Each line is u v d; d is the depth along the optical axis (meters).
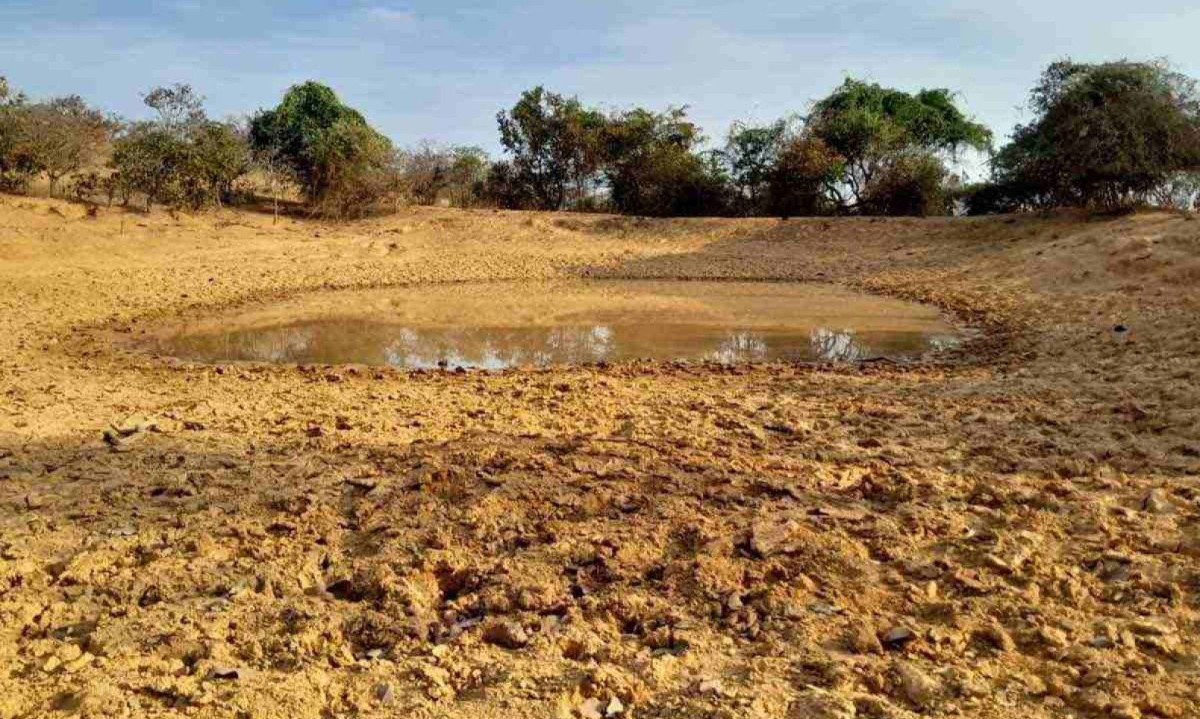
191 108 26.56
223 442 7.26
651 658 3.93
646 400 8.91
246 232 24.92
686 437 7.25
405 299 17.78
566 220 27.80
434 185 33.56
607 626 4.29
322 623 4.25
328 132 28.94
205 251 22.08
